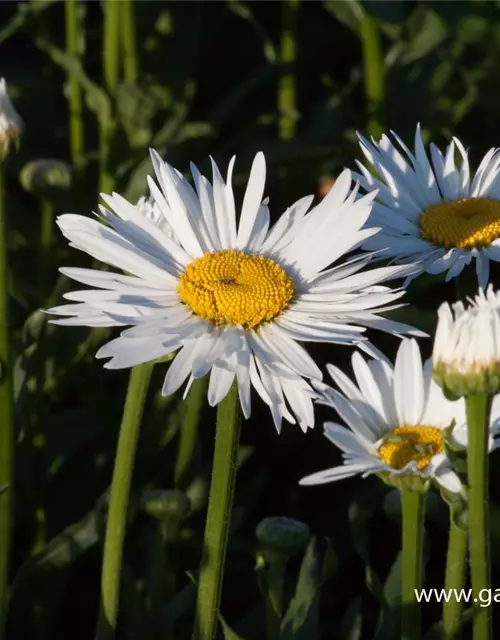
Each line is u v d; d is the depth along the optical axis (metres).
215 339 0.72
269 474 0.98
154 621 0.82
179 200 0.75
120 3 1.00
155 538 0.89
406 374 0.75
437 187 0.83
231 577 0.93
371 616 0.92
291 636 0.79
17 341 0.91
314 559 0.80
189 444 0.87
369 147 0.82
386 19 0.98
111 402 0.95
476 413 0.69
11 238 1.00
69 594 0.91
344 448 0.74
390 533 0.94
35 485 0.90
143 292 0.74
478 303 0.70
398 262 0.81
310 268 0.75
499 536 0.89
